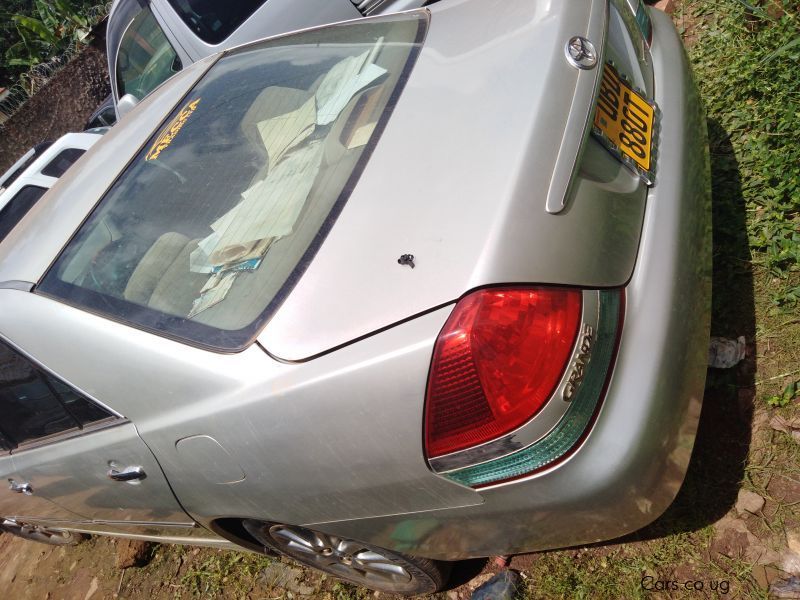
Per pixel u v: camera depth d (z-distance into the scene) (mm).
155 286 2031
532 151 1580
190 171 2250
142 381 1963
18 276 2322
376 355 1530
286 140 2129
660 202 1752
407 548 1944
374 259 1621
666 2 3736
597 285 1525
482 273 1456
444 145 1726
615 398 1520
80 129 10320
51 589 3584
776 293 2246
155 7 4742
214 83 2594
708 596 1850
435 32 2158
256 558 2836
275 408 1688
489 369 1448
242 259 1896
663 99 2031
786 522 1854
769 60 2842
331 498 1816
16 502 3092
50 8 11977
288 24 4230
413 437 1561
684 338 1601
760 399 2074
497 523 1679
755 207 2527
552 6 1894
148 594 3129
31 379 2314
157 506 2346
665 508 1656
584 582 2014
